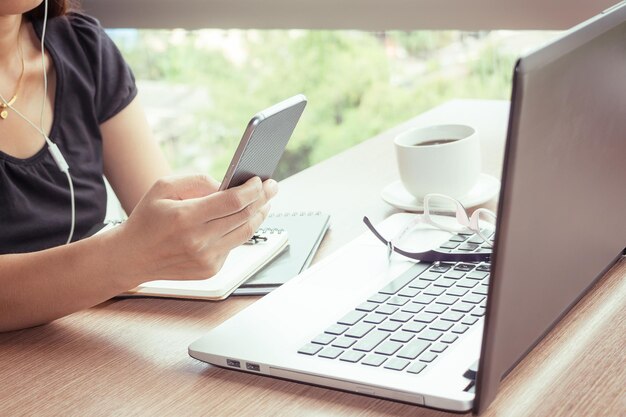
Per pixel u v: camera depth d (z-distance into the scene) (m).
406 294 0.88
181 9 2.04
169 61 2.57
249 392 0.77
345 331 0.82
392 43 2.46
